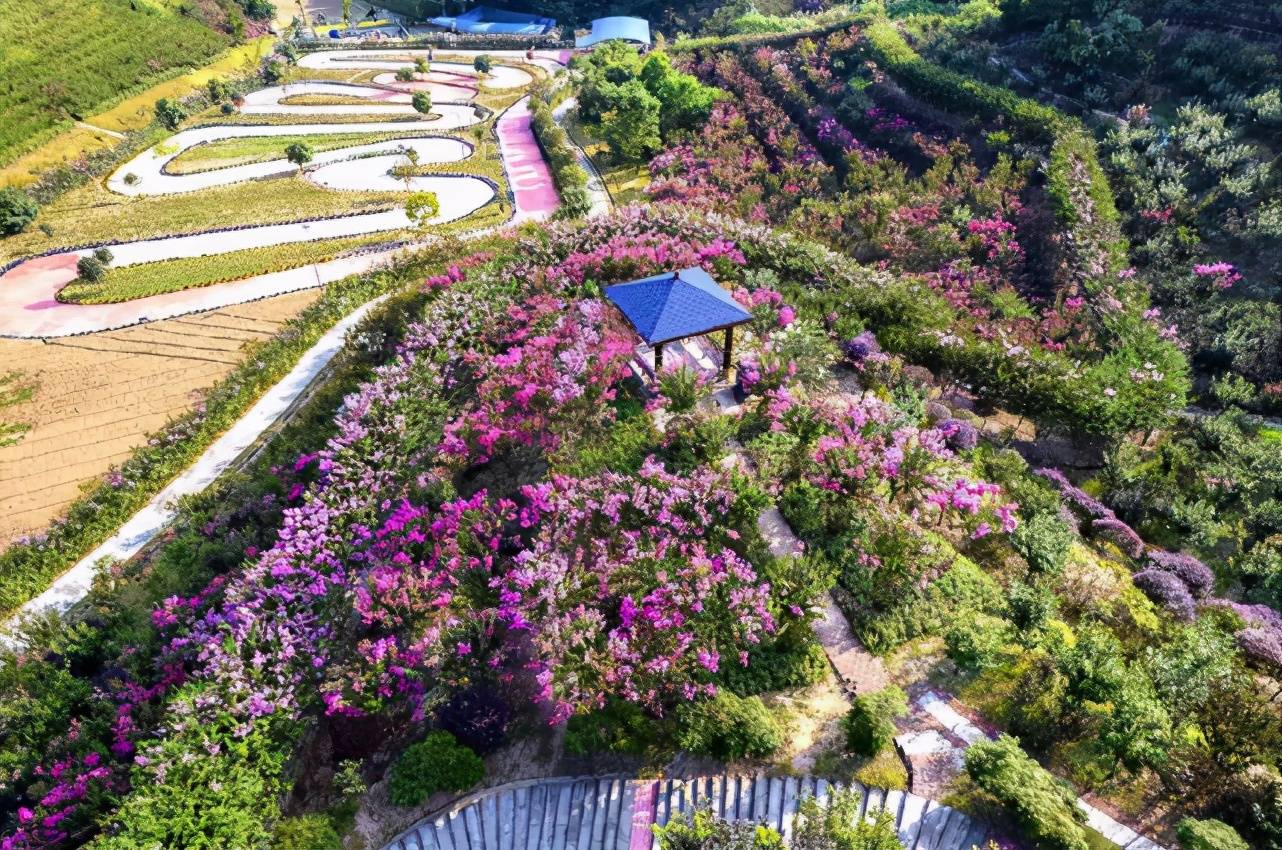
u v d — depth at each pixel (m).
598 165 61.34
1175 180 40.19
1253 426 31.20
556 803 18.19
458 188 60.12
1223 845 14.78
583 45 94.06
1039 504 24.88
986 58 54.34
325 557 24.14
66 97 68.56
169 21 84.69
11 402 38.19
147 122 72.81
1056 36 50.66
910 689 19.25
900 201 44.12
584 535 22.55
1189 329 35.16
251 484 29.34
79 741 22.00
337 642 22.20
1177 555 24.86
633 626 19.53
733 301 27.11
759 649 19.94
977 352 31.08
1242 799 16.31
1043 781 15.84
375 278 43.28
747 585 20.45
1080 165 41.53
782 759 17.89
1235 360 33.41
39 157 63.41
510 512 24.31
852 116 53.91
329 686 20.30
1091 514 26.22
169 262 49.75
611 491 23.06
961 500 23.14
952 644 19.23
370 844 18.19
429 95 80.38
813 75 59.84
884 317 33.16
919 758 17.56
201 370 39.97
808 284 35.66
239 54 90.75
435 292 36.53
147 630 24.77
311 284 46.75
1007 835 15.91
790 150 53.16
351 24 110.31
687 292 26.50
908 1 71.00
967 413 31.03
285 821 18.62
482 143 68.19
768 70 63.59
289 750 19.92
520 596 20.94
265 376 36.81
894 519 22.86
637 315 26.39
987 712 18.59
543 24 104.62
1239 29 46.59
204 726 19.77
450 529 23.69
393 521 24.33
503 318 32.94
